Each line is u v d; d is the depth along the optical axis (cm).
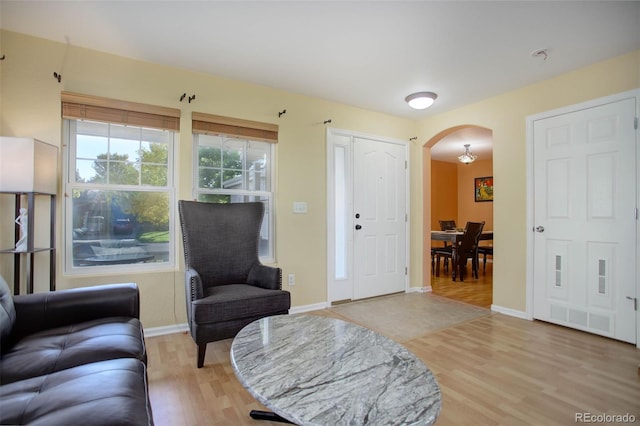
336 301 360
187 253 246
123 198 263
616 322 253
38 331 154
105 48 244
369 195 388
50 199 229
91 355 127
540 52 247
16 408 92
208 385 185
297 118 335
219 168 301
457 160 751
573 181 278
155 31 221
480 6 192
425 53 250
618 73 253
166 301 268
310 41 233
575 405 166
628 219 247
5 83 220
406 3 190
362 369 124
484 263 582
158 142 276
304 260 338
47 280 230
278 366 126
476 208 750
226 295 215
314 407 99
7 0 187
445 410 162
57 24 213
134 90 259
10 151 191
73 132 246
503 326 286
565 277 283
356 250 377
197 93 284
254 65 271
